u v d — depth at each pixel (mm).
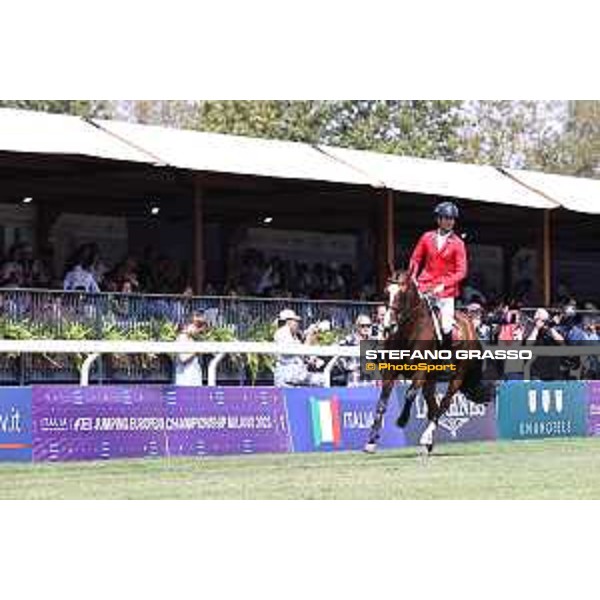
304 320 48625
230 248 61812
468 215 62844
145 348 36406
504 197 56281
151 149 47156
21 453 32938
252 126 86250
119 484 28375
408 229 68562
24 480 28938
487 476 30781
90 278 46250
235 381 46156
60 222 57031
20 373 41406
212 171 47406
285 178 49469
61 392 33719
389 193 53188
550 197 58281
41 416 33344
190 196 56688
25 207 55875
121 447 34594
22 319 42594
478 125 102750
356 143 87125
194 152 48375
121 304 44625
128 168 48375
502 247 72562
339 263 65750
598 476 30984
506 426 44250
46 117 47094
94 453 34094
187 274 55625
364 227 65500
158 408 35375
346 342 47438
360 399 39844
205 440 36188
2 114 45812
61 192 54875
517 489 28422
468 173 57906
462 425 42781
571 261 75625
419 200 57781
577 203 58656
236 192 55344
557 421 46062
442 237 35812
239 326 47094
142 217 59625
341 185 52500
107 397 34469
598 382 47812
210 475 30375
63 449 33562
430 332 35344
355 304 49781
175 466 32438
